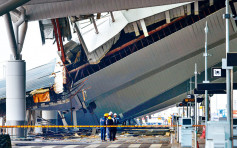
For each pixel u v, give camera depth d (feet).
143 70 197.67
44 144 98.07
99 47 179.32
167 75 208.13
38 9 122.72
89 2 119.14
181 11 166.91
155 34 184.14
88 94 205.87
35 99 192.24
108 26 175.22
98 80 200.03
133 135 146.92
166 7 164.76
